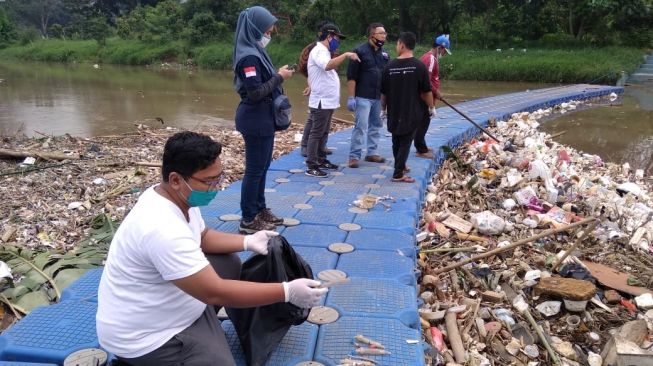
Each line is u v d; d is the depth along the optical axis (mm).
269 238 2525
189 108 13992
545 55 23625
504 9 28172
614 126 12414
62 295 3135
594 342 3623
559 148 9469
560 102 15492
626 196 6633
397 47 5422
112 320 2045
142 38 39438
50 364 2439
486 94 18234
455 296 3980
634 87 20188
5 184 6020
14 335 2607
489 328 3590
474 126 9680
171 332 2094
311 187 5547
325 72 5660
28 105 14195
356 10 29719
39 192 5824
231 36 36281
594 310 3932
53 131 10391
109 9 59562
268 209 4340
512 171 6949
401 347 2629
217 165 2059
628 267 4723
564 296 3885
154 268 1992
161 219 1970
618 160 9375
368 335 2721
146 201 2033
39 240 4652
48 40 49688
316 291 2146
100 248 4371
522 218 5664
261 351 2443
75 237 4762
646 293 4152
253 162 3924
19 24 66750
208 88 19609
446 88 20328
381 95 6145
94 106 14117
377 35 5918
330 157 6961
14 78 23297
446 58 24672
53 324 2713
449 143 8148
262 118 3811
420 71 5297
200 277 1950
